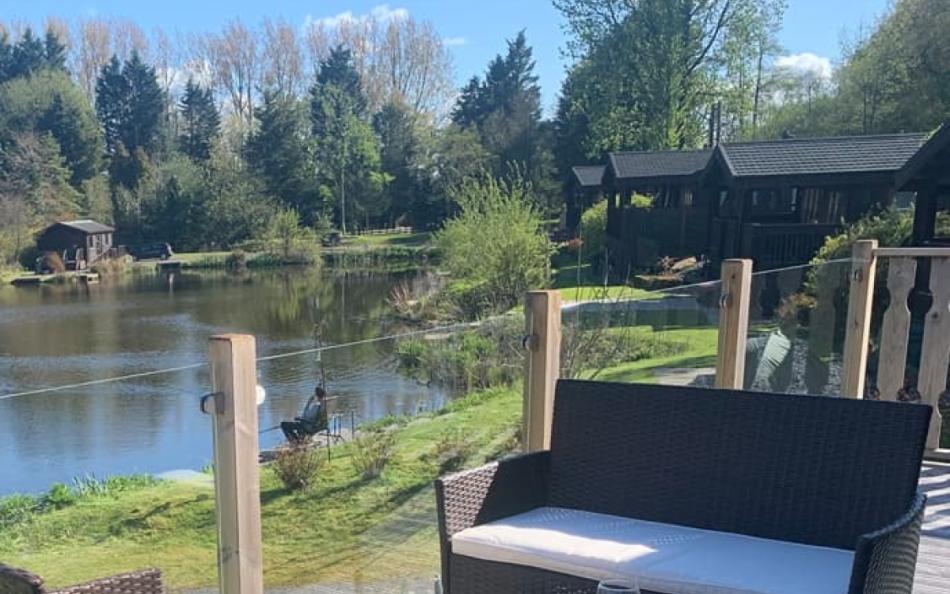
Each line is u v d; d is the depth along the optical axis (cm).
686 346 379
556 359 247
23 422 654
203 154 4216
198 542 409
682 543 183
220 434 172
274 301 2284
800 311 376
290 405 462
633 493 208
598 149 2664
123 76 4344
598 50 2452
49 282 3017
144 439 571
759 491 195
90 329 1812
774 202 1532
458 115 4597
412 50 4584
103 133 4200
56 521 455
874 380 444
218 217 3691
